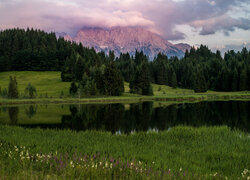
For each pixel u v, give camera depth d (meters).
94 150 12.45
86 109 54.75
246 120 36.06
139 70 117.62
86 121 35.81
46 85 117.94
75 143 14.48
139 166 8.99
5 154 10.85
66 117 40.53
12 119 38.00
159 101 81.44
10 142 14.20
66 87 112.31
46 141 14.80
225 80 133.12
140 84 110.44
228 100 81.06
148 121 35.69
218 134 19.19
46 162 9.35
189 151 13.37
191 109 53.38
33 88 88.25
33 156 10.55
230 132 20.19
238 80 129.25
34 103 73.31
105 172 8.20
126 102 77.38
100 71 107.88
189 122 34.34
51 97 88.31
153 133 20.02
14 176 7.48
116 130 27.70
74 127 30.05
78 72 124.25
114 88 101.62
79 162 9.33
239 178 8.55
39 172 8.30
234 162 11.20
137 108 56.44
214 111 48.88
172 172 8.64
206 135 18.55
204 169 9.96
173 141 16.64
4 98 83.00
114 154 11.72
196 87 127.00
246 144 15.52
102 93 102.25
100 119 38.25
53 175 8.05
